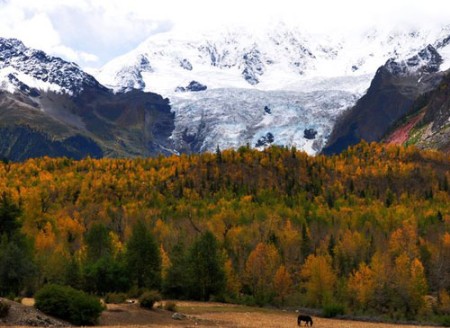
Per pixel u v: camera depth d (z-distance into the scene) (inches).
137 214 7785.4
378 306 4810.5
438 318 4419.3
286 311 4532.5
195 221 7440.9
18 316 2453.2
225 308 4286.4
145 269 4773.6
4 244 3747.5
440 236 6658.5
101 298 3681.1
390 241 6387.8
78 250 5413.4
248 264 5305.1
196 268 4827.8
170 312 3363.7
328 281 4948.3
